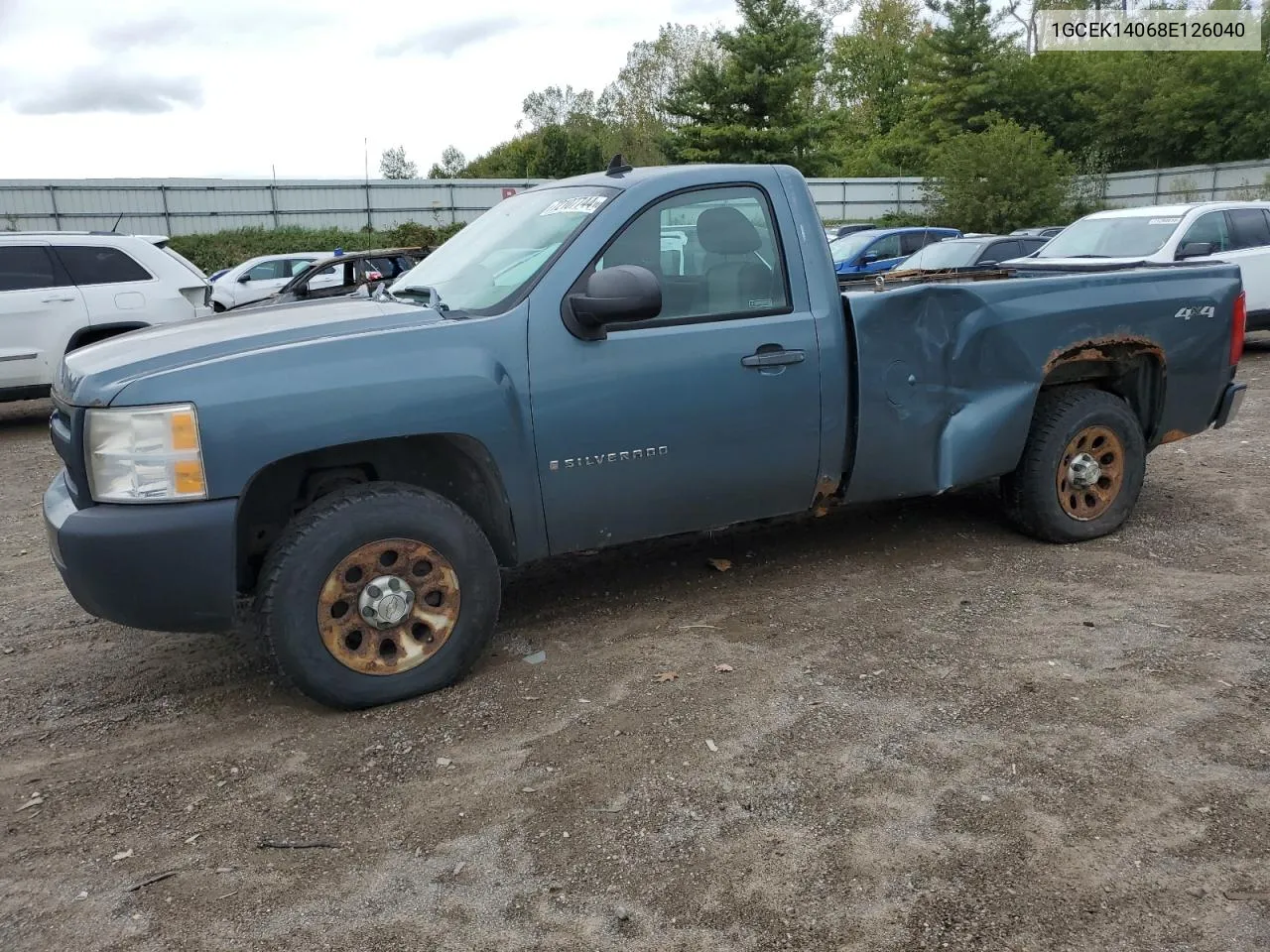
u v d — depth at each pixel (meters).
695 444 4.09
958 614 4.32
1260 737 3.21
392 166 47.19
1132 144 43.84
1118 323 5.00
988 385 4.75
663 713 3.52
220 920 2.56
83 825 3.02
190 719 3.71
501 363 3.74
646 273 3.67
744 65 38.81
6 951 2.48
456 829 2.91
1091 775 3.03
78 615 4.91
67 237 10.59
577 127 67.56
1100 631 4.08
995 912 2.47
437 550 3.67
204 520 3.32
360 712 3.66
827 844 2.76
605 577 4.99
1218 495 6.07
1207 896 2.50
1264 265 11.62
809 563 5.06
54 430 3.82
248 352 3.48
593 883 2.64
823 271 4.36
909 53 48.03
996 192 34.47
